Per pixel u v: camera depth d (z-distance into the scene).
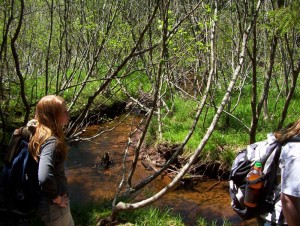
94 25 8.86
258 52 12.00
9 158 3.24
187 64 13.11
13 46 5.43
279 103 11.57
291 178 2.36
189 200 7.57
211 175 8.60
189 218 6.83
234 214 6.99
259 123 9.97
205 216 6.91
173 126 10.29
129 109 13.75
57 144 3.14
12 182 3.20
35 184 3.21
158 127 10.24
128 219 5.13
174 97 12.82
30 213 4.82
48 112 3.18
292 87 7.18
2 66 7.79
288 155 2.43
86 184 8.36
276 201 2.65
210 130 4.50
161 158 9.35
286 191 2.36
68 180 8.55
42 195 3.25
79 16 10.67
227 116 9.95
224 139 9.10
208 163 8.64
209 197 7.73
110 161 9.59
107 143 10.88
